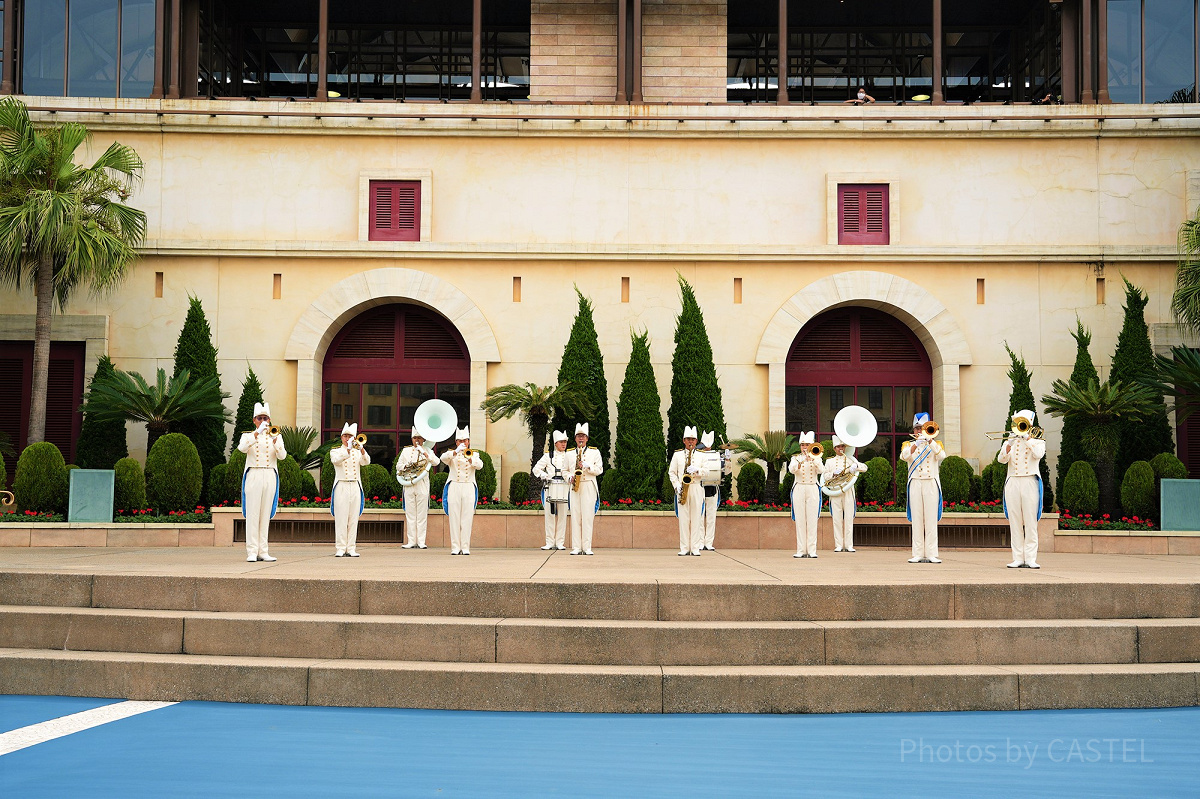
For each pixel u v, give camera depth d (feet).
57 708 30.68
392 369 78.02
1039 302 75.20
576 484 56.75
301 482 66.90
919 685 31.04
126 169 68.80
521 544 64.95
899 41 92.73
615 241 76.43
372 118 76.48
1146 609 35.65
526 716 30.07
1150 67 80.79
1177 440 75.82
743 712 30.68
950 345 74.84
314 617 34.12
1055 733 28.07
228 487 65.31
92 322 74.49
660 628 32.65
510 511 65.00
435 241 76.23
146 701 31.81
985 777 23.86
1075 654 33.24
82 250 64.90
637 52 78.02
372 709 30.91
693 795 22.31
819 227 76.64
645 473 69.62
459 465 55.77
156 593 35.99
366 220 76.07
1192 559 55.06
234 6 90.22
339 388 77.92
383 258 75.82
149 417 67.72
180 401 66.80
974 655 33.01
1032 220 75.87
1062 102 80.18
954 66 93.45
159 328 75.20
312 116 76.33
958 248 75.10
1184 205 75.25
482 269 76.33
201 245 75.05
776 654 32.58
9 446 71.10
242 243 75.25
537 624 32.83
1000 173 76.28
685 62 81.30
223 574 36.83
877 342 78.48
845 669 31.78
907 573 40.98
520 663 32.50
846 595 34.73
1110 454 66.80
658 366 75.66
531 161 77.20
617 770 24.29
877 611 34.83
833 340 78.59
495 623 32.99
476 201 76.95
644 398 70.49
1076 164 76.02
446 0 88.79
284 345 75.51
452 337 78.28
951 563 49.67
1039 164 76.18
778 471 68.18
